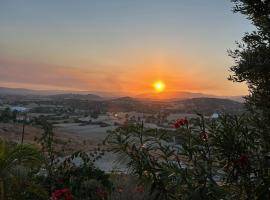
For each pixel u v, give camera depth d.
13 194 5.63
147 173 4.34
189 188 4.02
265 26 5.91
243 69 5.63
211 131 4.18
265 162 4.02
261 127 4.34
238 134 4.11
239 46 5.98
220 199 3.95
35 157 6.05
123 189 7.27
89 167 8.84
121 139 4.52
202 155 4.18
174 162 4.28
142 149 4.43
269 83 5.53
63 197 5.61
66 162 8.69
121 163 4.52
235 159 4.02
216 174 4.12
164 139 4.45
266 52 5.62
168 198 4.25
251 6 6.14
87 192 7.90
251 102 5.39
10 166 5.75
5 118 83.75
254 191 3.98
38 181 7.20
